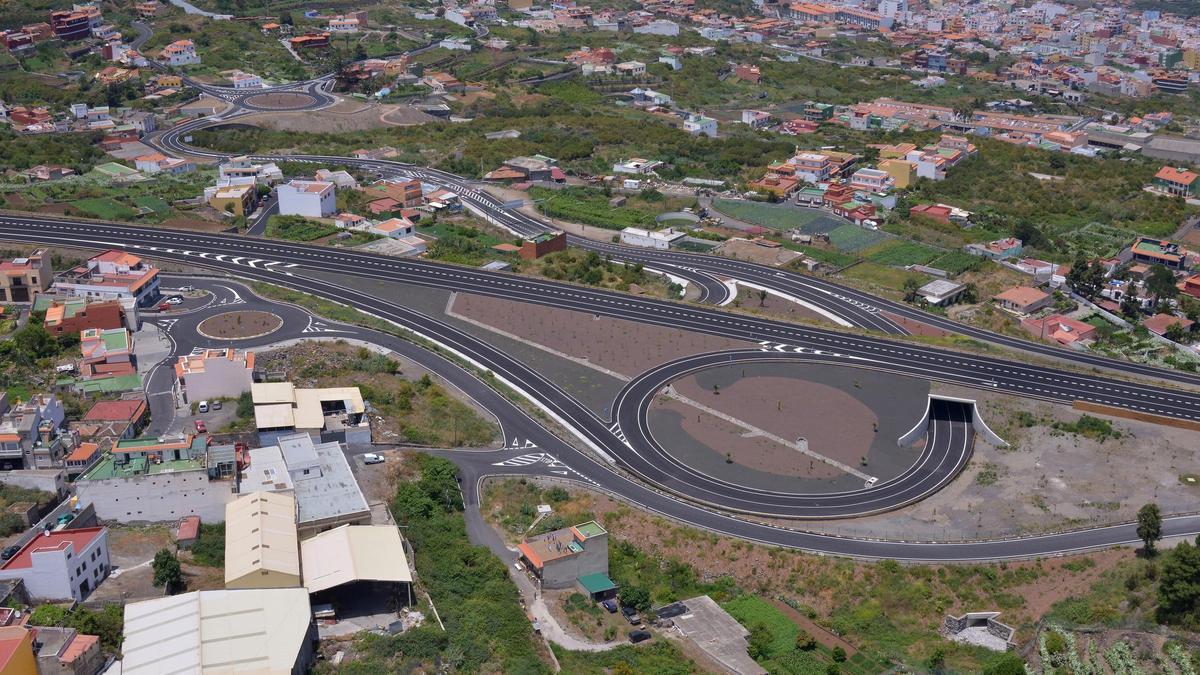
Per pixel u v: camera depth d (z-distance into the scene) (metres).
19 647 168.62
